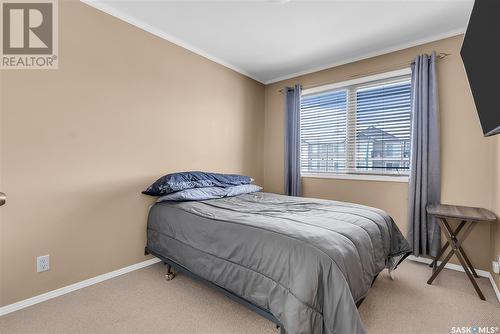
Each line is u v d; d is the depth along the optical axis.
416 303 1.77
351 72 3.04
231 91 3.32
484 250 2.23
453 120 2.37
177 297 1.84
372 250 1.56
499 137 1.92
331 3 2.03
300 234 1.34
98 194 2.07
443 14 2.14
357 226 1.61
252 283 1.39
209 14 2.21
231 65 3.29
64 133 1.87
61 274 1.87
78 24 1.94
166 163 2.58
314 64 3.24
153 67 2.45
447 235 2.03
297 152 3.38
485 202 2.21
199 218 1.83
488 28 1.13
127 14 2.21
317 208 2.03
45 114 1.78
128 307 1.71
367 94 2.98
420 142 2.43
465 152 2.31
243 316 1.62
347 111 3.11
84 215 1.99
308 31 2.46
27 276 1.71
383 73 2.79
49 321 1.56
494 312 1.66
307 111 3.50
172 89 2.62
